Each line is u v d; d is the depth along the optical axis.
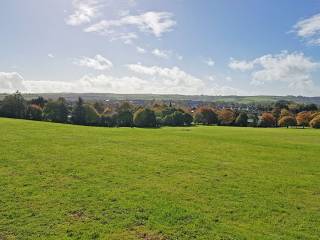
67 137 53.19
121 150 44.22
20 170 30.66
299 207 24.58
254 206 24.19
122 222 19.94
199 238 18.23
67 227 18.92
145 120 129.75
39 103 157.38
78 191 25.36
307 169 38.59
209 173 33.81
